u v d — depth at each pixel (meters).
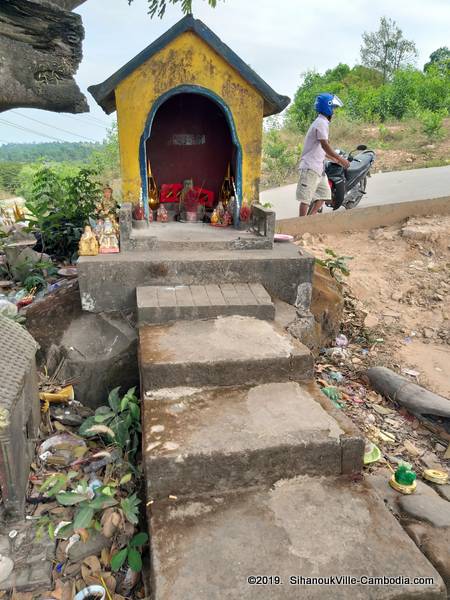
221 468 2.69
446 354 5.01
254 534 2.43
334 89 21.88
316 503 2.63
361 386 4.54
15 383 2.84
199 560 2.28
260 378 3.37
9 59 3.51
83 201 6.60
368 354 5.02
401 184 9.91
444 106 18.92
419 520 2.84
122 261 4.20
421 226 7.30
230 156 5.71
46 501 2.94
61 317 4.30
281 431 2.84
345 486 2.77
